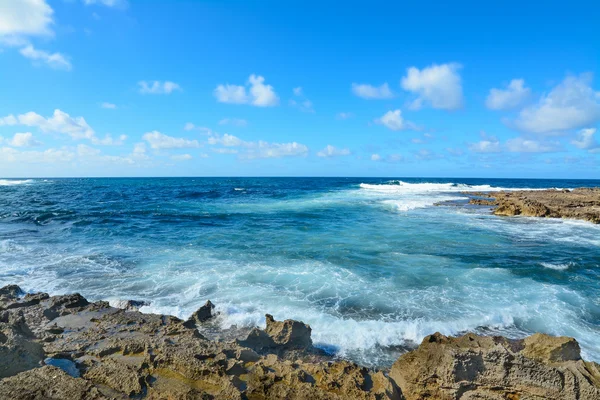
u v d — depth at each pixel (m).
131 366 5.93
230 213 29.64
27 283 11.78
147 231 21.27
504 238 19.58
